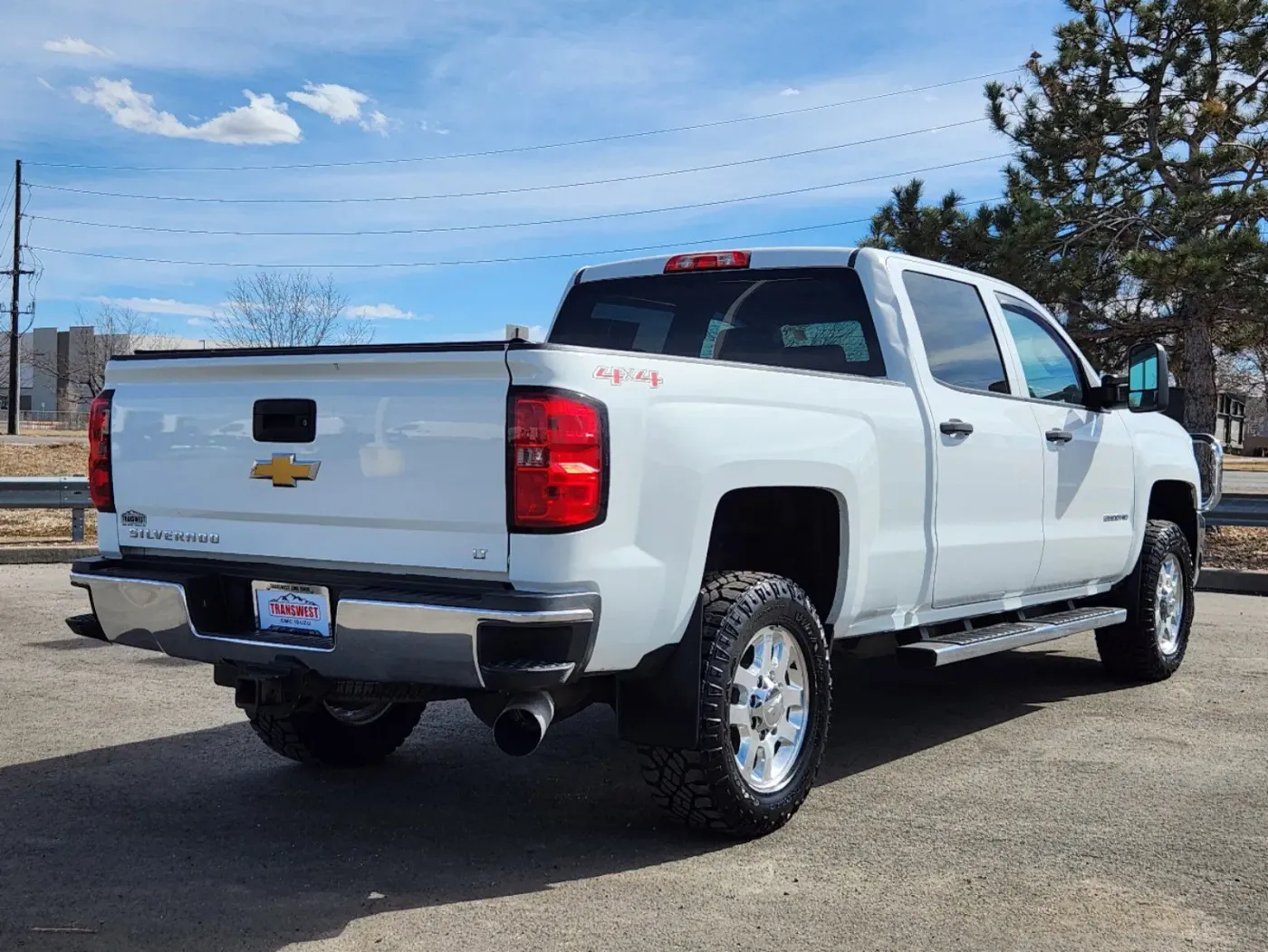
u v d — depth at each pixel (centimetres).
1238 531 1381
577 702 404
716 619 400
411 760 532
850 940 338
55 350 8938
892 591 491
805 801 469
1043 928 347
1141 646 686
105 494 439
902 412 493
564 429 350
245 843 417
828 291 534
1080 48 1611
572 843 419
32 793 474
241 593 411
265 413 396
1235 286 1345
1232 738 571
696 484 390
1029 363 617
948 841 422
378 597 360
